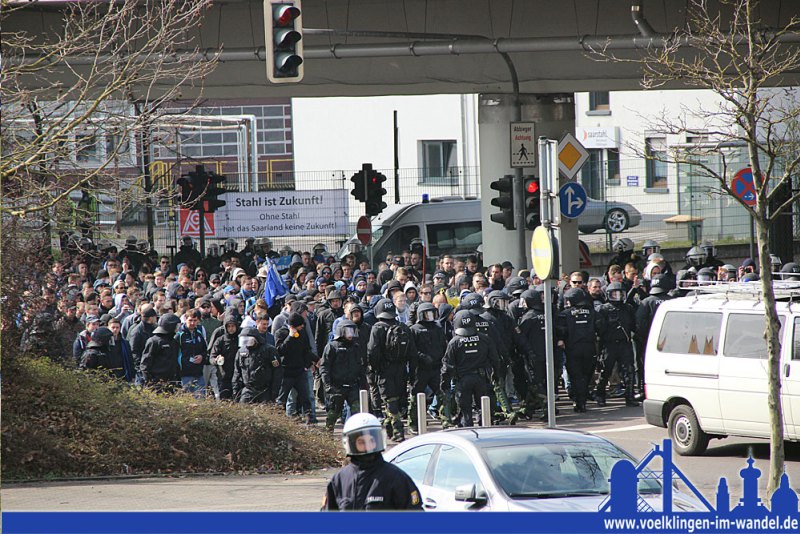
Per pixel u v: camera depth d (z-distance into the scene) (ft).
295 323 184.34
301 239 414.62
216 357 180.96
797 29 224.53
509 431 93.04
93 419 144.56
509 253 300.61
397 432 172.96
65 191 150.61
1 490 124.67
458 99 522.06
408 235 374.84
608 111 471.21
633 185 448.24
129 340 185.47
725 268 229.25
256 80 288.92
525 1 259.80
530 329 187.11
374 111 539.29
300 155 555.28
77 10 226.99
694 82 194.80
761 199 116.78
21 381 145.28
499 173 297.12
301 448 156.35
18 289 148.66
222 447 150.71
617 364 211.61
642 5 246.06
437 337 179.93
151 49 171.83
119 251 327.88
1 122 139.64
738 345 147.95
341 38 271.90
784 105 215.51
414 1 265.75
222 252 384.88
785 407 141.28
